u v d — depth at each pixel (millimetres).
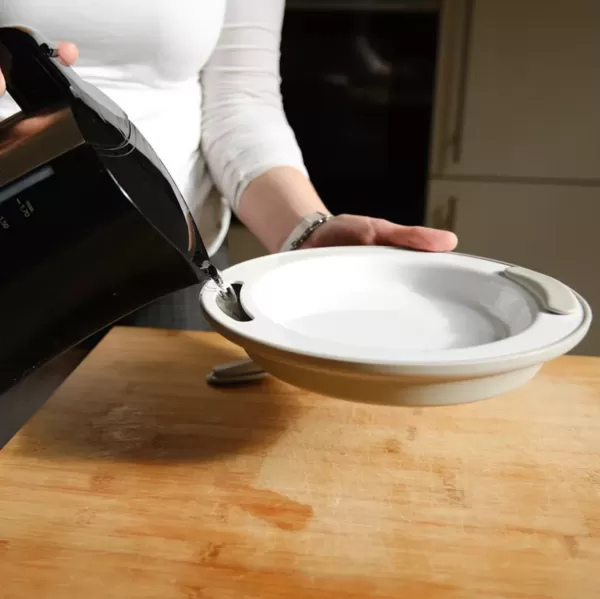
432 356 340
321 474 405
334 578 324
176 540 349
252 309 394
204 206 728
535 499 383
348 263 489
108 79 618
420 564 333
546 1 1199
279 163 658
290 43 1258
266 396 493
